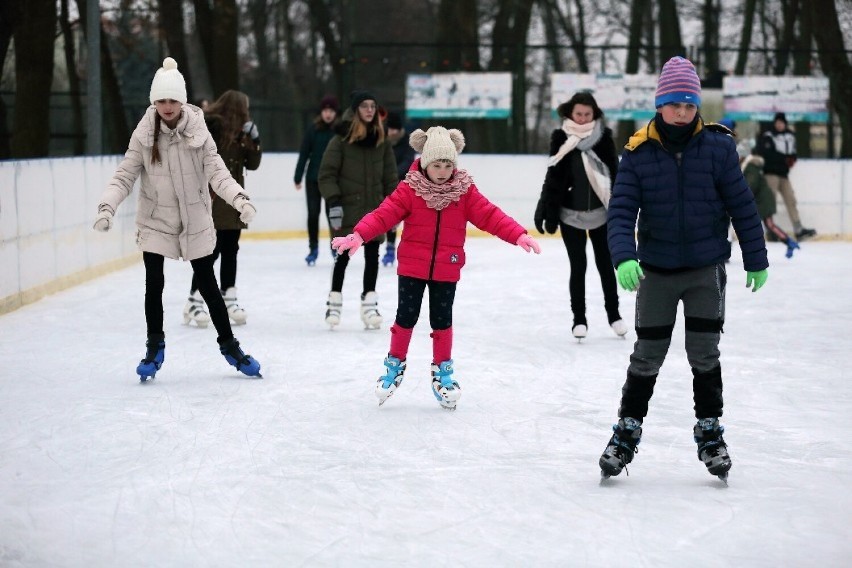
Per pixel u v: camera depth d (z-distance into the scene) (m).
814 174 18.08
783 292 11.30
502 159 18.61
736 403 6.27
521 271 13.23
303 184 17.88
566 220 8.20
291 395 6.37
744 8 30.12
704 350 4.64
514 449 5.24
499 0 26.84
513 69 19.20
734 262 14.34
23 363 7.28
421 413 5.96
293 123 23.88
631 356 4.74
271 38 36.44
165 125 6.55
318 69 36.47
